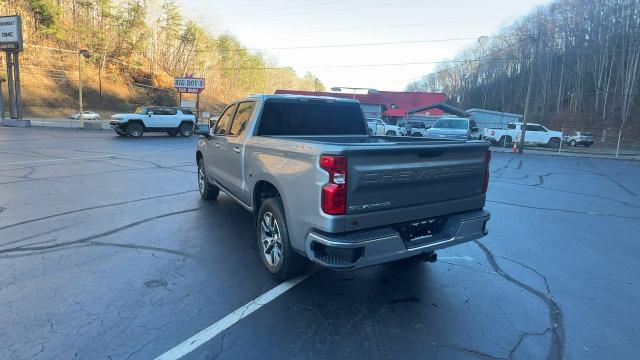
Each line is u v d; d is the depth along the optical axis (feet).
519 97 242.37
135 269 13.37
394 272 14.02
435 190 11.85
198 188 27.35
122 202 22.77
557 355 9.40
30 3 184.34
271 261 13.17
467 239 12.55
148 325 10.00
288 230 11.90
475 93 296.71
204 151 22.56
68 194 24.44
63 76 179.73
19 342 9.06
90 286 11.99
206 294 11.79
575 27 193.77
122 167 36.68
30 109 149.59
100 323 9.98
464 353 9.36
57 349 8.86
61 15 204.54
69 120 136.36
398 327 10.37
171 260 14.26
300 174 10.99
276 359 8.85
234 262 14.26
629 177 44.65
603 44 186.19
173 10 256.11
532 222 22.16
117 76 207.72
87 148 52.90
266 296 11.82
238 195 16.96
